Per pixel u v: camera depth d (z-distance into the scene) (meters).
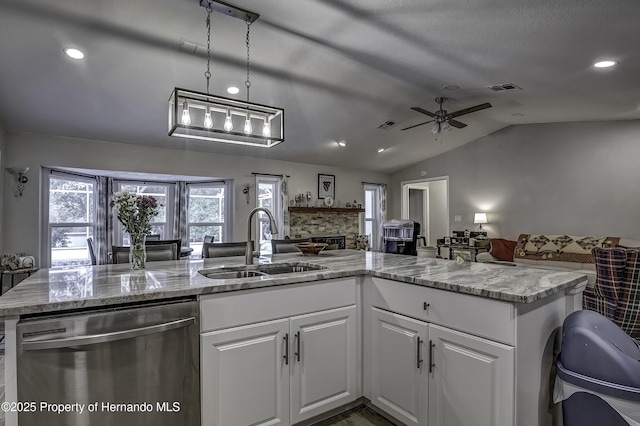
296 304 1.90
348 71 3.84
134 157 5.31
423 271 2.07
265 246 6.77
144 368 1.47
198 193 6.59
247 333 1.73
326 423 2.01
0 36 2.78
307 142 6.11
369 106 4.94
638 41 2.90
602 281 2.86
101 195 5.67
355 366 2.15
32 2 2.48
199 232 6.57
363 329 2.19
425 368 1.79
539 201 6.56
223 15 2.73
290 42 3.16
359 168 8.21
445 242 7.51
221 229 6.69
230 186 6.37
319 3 2.56
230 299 1.69
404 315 1.92
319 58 3.50
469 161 7.54
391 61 3.58
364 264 2.42
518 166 6.83
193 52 3.23
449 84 4.23
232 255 3.23
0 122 4.17
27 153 4.55
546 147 6.49
